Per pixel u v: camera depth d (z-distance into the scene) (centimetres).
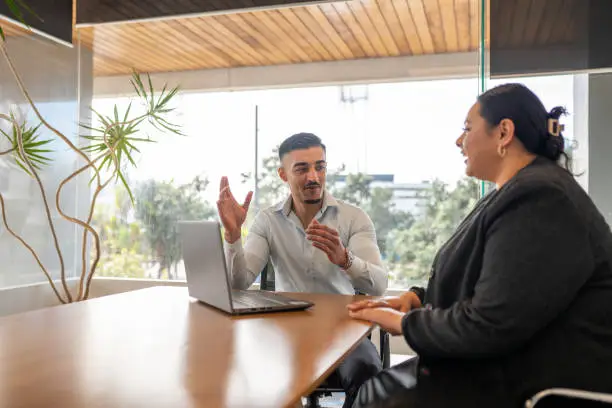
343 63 501
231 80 521
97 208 513
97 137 404
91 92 509
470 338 114
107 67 518
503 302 112
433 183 474
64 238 482
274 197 508
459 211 468
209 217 513
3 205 384
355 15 418
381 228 484
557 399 113
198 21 430
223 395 88
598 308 115
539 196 115
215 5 364
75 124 489
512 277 112
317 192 249
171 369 103
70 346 121
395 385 137
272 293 204
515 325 111
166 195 518
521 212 116
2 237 421
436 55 480
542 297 110
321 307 178
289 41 471
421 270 475
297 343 125
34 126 443
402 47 479
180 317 158
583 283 113
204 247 175
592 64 287
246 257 251
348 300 195
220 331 138
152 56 512
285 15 417
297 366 105
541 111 136
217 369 103
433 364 128
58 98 470
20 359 110
